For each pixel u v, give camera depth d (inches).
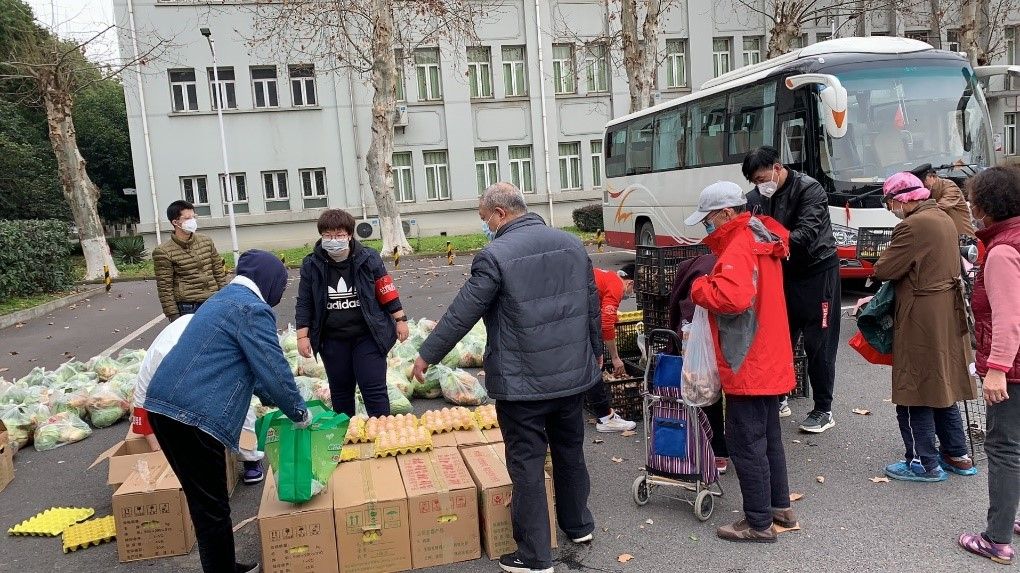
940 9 952.9
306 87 1007.0
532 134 1086.4
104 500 195.6
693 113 522.0
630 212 641.6
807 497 172.6
